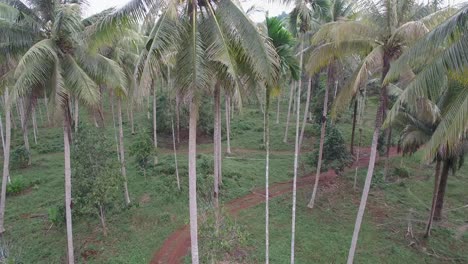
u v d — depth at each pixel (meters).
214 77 10.51
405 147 18.45
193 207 11.30
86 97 13.63
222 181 24.73
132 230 19.08
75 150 17.70
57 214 18.59
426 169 28.62
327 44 14.55
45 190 24.20
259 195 23.62
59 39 13.84
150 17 9.55
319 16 18.88
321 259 16.69
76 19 13.35
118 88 15.93
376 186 25.47
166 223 19.67
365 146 34.22
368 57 12.96
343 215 21.28
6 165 19.31
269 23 12.42
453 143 9.07
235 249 17.06
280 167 28.55
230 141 35.72
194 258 11.54
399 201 23.22
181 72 10.06
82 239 18.44
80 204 17.61
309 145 34.19
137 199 22.42
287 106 50.00
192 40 9.67
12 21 13.58
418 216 21.31
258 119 43.06
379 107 14.35
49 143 35.03
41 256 17.03
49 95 14.41
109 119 43.19
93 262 16.47
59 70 13.27
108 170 17.75
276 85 11.74
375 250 17.70
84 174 17.34
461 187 25.52
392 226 20.19
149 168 26.62
